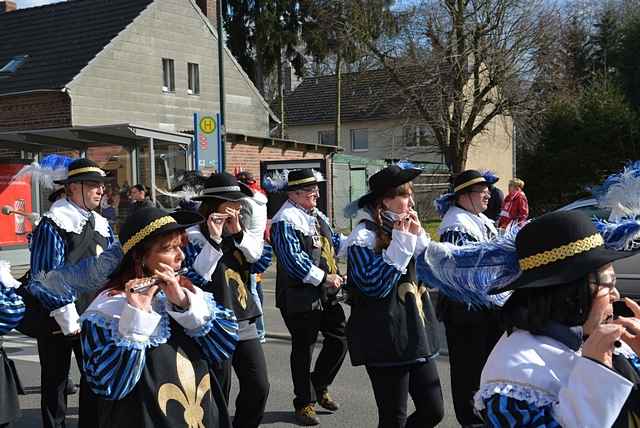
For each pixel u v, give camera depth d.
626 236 2.47
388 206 3.81
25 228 14.45
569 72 25.70
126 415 2.45
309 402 5.21
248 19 30.66
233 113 25.17
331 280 5.14
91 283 3.21
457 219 4.63
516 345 1.98
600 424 1.74
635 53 30.34
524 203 11.98
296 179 5.26
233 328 2.70
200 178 5.16
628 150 24.41
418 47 18.94
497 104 18.73
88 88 19.48
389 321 3.68
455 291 3.16
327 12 22.20
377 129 30.53
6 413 3.56
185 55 22.94
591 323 1.96
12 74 20.08
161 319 2.57
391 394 3.72
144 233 2.56
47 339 4.50
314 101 33.38
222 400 2.72
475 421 4.53
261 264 4.48
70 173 4.75
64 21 22.02
